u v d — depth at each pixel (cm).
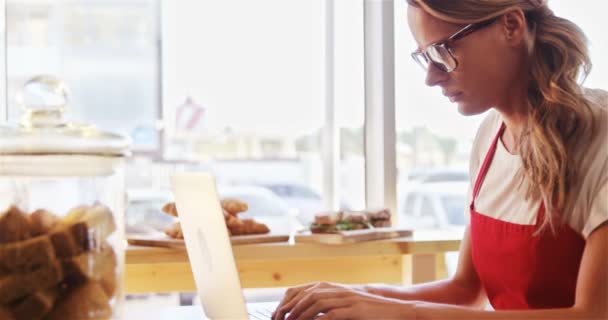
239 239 223
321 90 353
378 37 299
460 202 374
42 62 368
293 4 357
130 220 257
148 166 379
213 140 391
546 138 145
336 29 333
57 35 378
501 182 166
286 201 395
